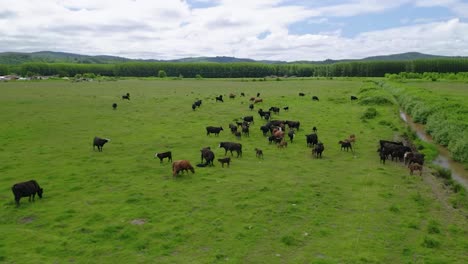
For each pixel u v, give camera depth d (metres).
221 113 50.34
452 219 17.92
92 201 19.27
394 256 14.07
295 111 52.75
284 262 13.59
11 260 13.38
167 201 19.30
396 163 27.95
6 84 100.88
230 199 19.72
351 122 44.62
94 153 29.47
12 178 22.92
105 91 79.44
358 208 18.84
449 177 25.17
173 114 48.88
